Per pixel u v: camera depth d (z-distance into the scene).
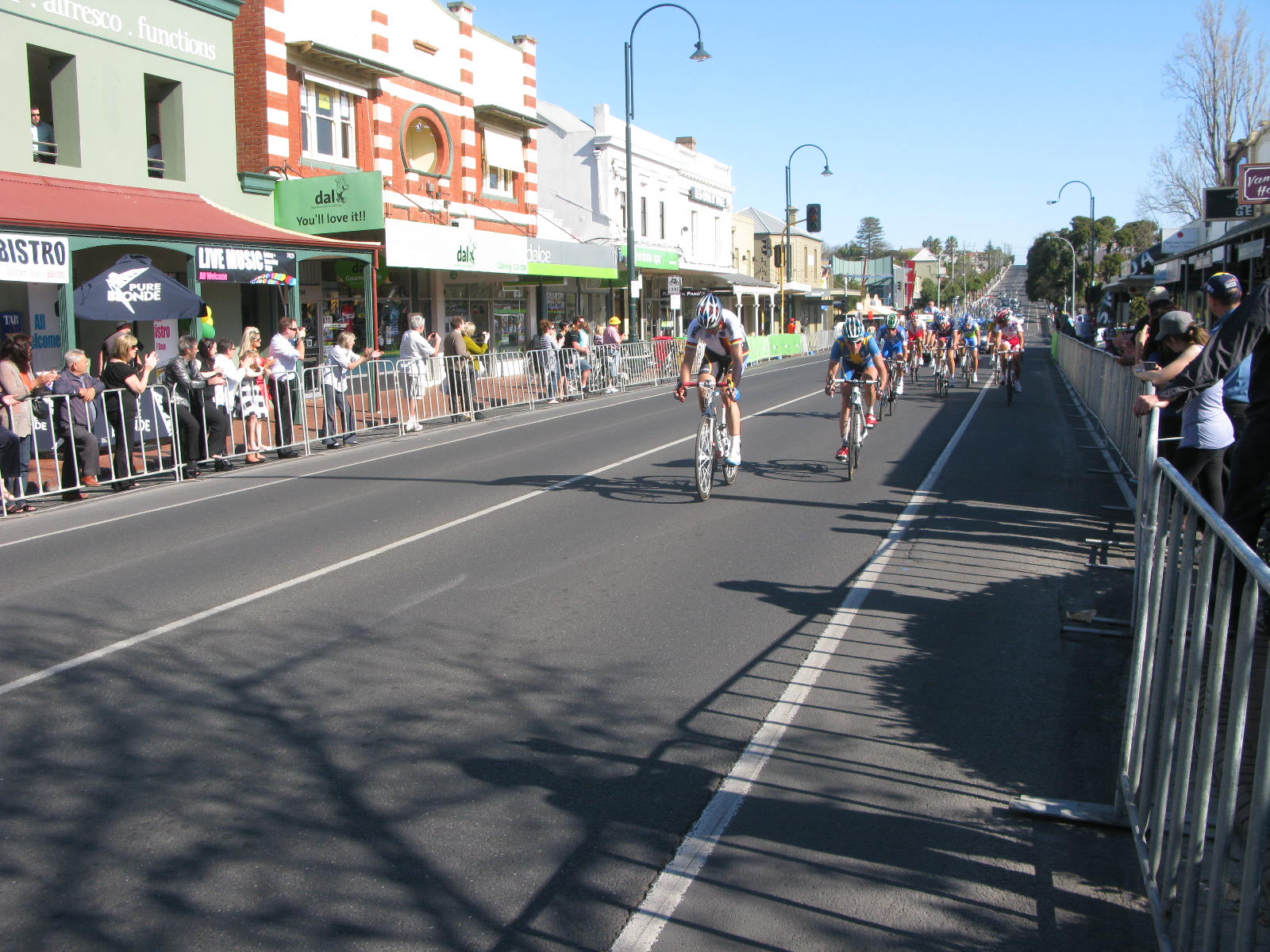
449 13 24.94
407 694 5.00
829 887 3.38
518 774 4.16
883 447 13.89
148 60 16.50
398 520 9.10
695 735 4.54
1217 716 2.77
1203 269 22.14
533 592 6.76
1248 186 13.38
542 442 14.75
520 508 9.59
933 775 4.18
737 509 9.48
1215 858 2.59
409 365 16.72
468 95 25.83
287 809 3.87
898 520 8.98
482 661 5.46
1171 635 3.36
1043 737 4.53
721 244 48.59
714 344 10.13
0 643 5.79
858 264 89.06
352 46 21.55
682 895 3.32
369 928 3.13
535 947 3.05
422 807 3.89
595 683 5.15
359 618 6.21
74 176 15.27
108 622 6.18
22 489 10.27
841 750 4.39
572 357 22.52
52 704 4.88
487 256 22.97
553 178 36.56
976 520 8.98
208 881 3.38
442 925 3.15
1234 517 5.54
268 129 19.31
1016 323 20.64
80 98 15.31
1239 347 5.50
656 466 12.09
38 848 3.58
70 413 10.85
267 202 19.30
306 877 3.41
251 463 13.41
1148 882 3.19
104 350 11.66
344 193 18.81
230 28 18.25
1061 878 3.44
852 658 5.52
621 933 3.12
